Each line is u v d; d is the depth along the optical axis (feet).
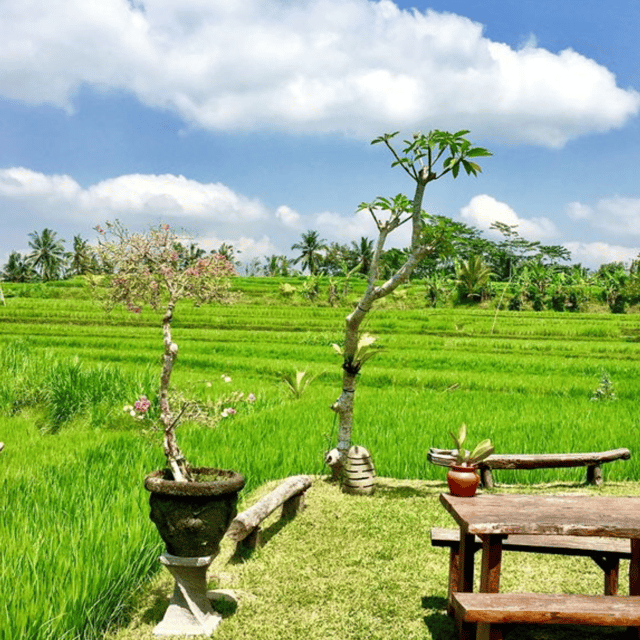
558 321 149.38
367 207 25.05
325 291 226.99
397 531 21.40
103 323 138.00
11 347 55.47
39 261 331.57
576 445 32.53
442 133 22.61
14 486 23.12
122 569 15.15
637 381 62.08
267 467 27.86
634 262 221.87
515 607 11.49
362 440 32.81
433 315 161.79
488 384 59.16
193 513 13.96
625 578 17.88
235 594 16.21
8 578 13.32
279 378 65.21
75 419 39.96
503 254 249.55
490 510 13.79
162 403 15.57
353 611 15.38
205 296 15.74
